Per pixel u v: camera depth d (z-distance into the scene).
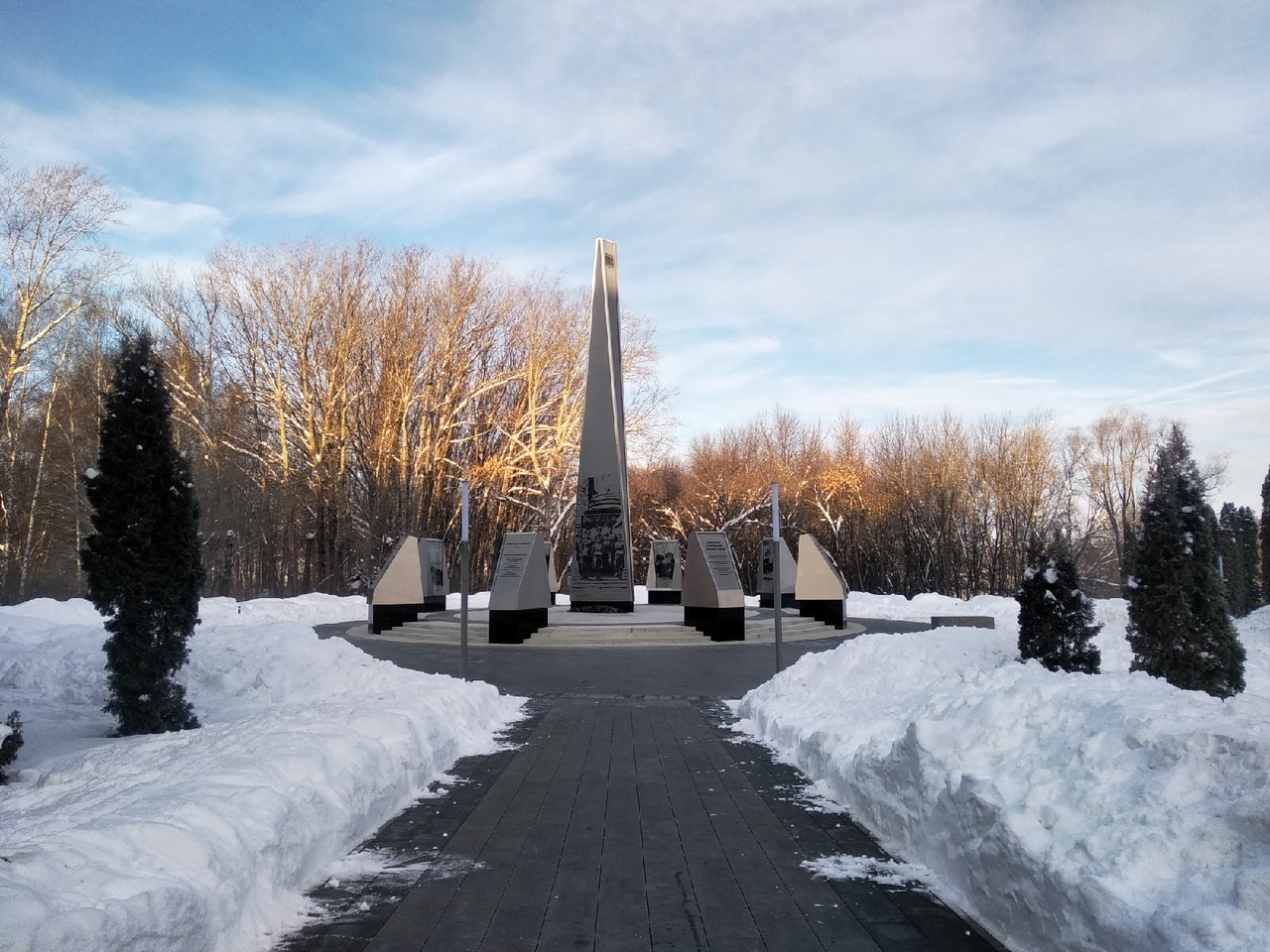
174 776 5.82
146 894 3.75
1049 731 5.11
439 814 6.82
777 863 5.64
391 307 43.50
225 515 37.91
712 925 4.66
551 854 5.86
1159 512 9.27
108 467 9.01
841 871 5.46
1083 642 9.49
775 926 4.64
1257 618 14.77
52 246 30.66
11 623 17.52
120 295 34.97
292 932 4.59
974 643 10.56
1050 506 53.66
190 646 12.91
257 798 5.21
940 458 53.56
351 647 13.27
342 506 42.31
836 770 7.28
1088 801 4.23
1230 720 4.34
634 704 12.66
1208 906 3.27
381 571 24.58
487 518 47.50
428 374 44.88
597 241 25.70
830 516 56.59
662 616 24.97
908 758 5.83
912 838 5.67
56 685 12.71
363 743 6.88
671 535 57.06
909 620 29.39
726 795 7.37
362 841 6.13
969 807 4.90
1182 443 9.49
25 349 30.97
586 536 25.73
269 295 42.62
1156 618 9.12
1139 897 3.55
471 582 46.88
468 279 45.56
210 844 4.50
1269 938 3.05
